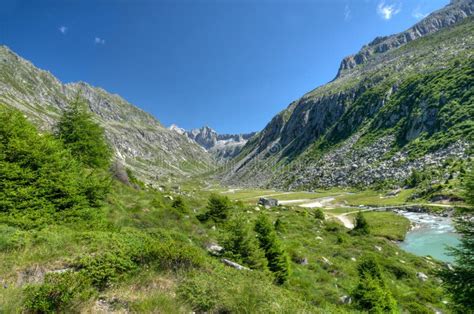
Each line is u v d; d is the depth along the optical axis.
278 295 8.80
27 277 7.55
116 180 31.12
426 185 76.38
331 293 17.45
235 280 8.73
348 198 92.31
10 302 5.96
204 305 7.24
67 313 6.18
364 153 133.00
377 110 164.62
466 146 83.94
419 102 129.50
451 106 108.88
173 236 15.90
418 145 106.00
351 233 41.25
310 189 130.75
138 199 28.77
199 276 8.50
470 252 13.96
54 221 13.06
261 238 17.97
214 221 27.97
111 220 18.45
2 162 12.99
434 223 55.00
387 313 14.79
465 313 13.20
